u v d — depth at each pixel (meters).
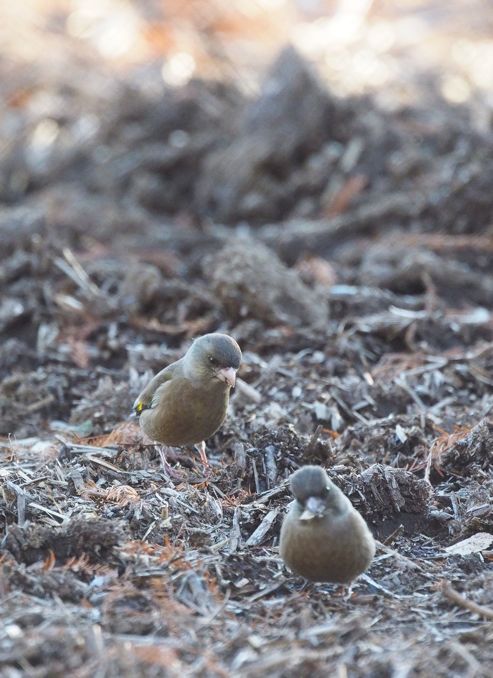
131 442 11.18
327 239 17.25
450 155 18.28
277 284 13.96
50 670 7.15
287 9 25.42
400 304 14.68
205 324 14.01
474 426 11.34
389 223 17.31
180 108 20.70
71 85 22.66
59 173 20.58
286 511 9.78
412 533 9.80
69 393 12.85
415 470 10.80
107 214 18.53
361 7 25.06
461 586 8.75
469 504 10.01
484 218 16.78
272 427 10.85
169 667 7.23
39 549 8.83
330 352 13.28
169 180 19.95
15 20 25.77
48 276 14.94
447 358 13.10
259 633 7.89
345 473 10.23
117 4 26.27
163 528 9.45
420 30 24.80
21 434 12.11
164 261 16.67
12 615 7.83
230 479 10.51
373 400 12.33
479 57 23.30
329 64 21.19
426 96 20.41
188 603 8.30
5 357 13.58
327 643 7.70
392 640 7.79
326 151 19.11
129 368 13.12
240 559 9.04
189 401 10.37
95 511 9.66
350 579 8.50
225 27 24.88
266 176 19.17
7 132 21.59
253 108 19.64
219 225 18.91
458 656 7.48
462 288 15.47
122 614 8.00
